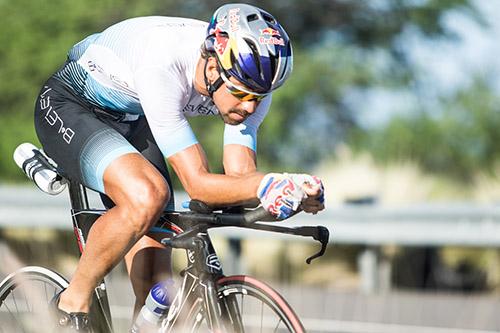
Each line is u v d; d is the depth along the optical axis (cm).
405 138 3167
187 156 941
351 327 1692
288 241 2341
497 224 2141
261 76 891
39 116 1068
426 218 2177
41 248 2334
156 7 3177
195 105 1019
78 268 982
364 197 2284
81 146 995
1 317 1186
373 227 2197
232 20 908
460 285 2319
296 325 905
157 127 948
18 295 1186
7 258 2066
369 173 2642
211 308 923
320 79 3194
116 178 950
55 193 1062
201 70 959
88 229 1042
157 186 940
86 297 989
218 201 921
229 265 2203
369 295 2052
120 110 1056
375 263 2231
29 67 3056
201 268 934
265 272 2347
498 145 3262
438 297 2030
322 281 2320
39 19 3078
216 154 2989
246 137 1007
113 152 966
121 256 959
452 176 2772
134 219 935
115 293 1888
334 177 2658
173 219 972
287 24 3334
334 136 3231
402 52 3338
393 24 3319
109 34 1045
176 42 967
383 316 1797
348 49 3247
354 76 3191
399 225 2192
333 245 2377
